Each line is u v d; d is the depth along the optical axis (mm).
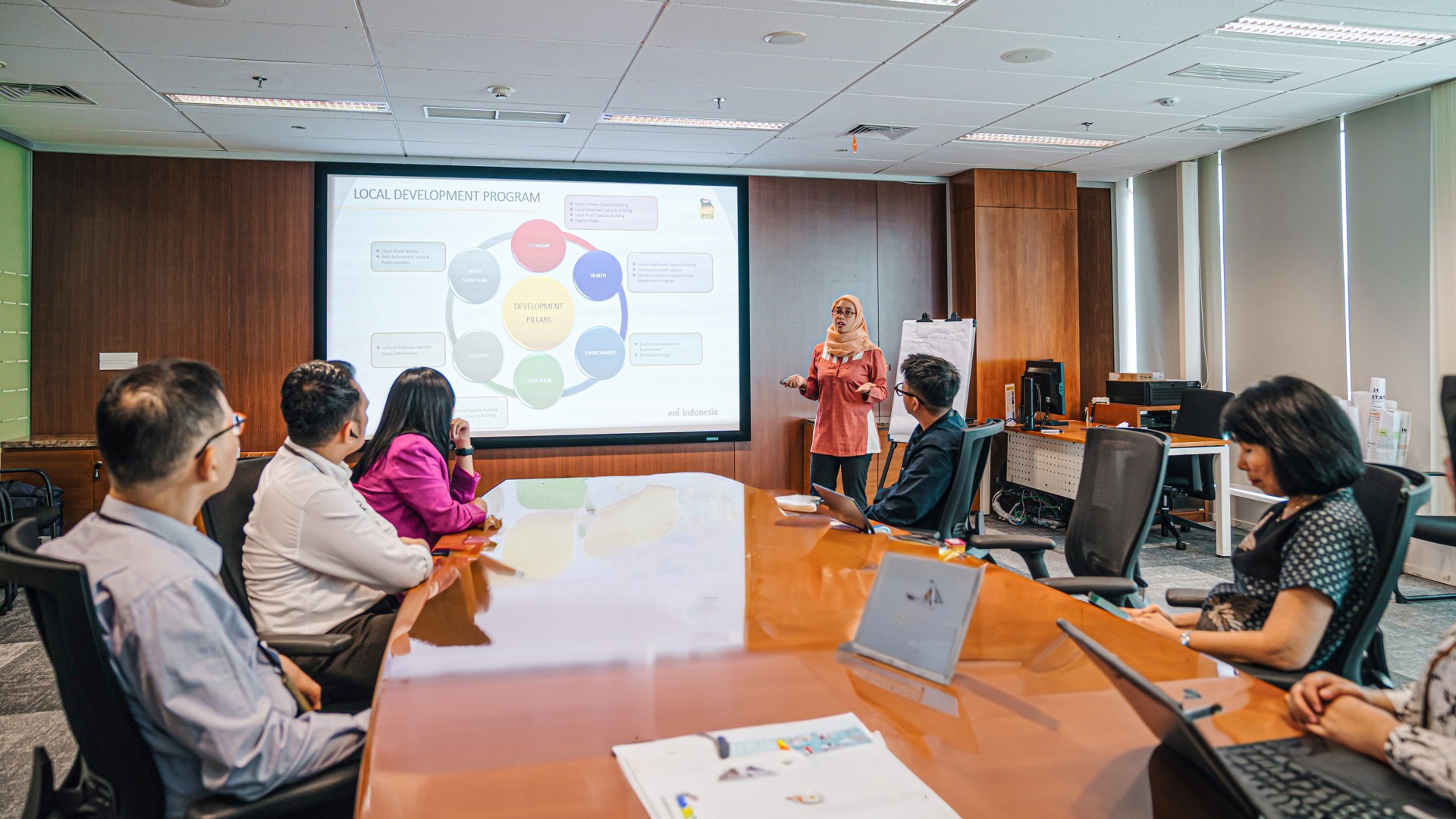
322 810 1212
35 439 4992
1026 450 5852
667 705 1169
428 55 3818
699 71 4090
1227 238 5926
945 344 5906
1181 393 5594
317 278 5473
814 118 4910
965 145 5574
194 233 5336
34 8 3252
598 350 5918
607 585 1837
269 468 1944
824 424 5102
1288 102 4754
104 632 1088
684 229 6047
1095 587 2029
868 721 1101
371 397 5590
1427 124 4547
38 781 1221
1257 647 1471
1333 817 856
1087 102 4672
